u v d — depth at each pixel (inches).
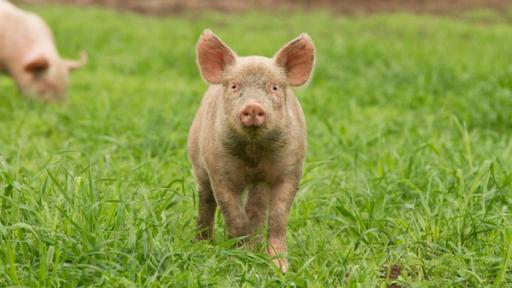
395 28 2192.4
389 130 1093.1
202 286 564.1
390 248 666.8
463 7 2613.2
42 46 1414.9
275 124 610.9
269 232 647.8
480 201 724.0
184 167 853.8
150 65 1667.1
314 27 2219.5
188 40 1948.8
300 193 757.3
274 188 650.2
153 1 2618.1
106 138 941.2
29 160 943.0
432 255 649.0
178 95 1314.0
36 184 747.4
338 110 1228.5
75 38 1893.5
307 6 2659.9
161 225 631.8
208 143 641.0
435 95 1365.7
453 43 1888.5
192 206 745.0
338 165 913.5
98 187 724.7
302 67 644.7
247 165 636.7
